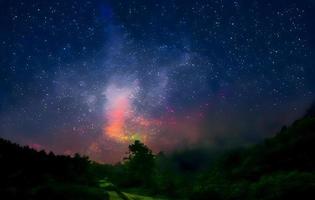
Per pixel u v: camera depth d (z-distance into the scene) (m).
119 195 23.91
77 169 23.33
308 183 30.84
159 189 53.66
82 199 17.61
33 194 15.14
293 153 54.16
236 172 56.03
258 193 34.81
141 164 60.34
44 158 20.27
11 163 17.23
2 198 13.95
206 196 42.34
